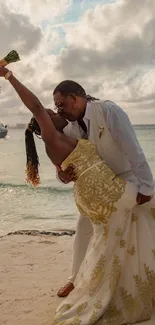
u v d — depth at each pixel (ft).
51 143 11.96
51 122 11.74
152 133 310.04
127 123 12.09
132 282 12.10
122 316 11.86
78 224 13.99
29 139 12.34
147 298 12.12
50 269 17.72
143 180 12.18
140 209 12.48
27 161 12.48
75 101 12.19
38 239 23.77
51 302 14.16
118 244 12.14
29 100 11.41
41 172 85.51
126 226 12.19
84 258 13.23
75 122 12.70
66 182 12.62
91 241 13.12
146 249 12.22
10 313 13.39
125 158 12.44
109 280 12.01
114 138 12.13
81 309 11.86
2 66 11.46
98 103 12.24
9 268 17.97
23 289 15.42
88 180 12.01
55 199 53.47
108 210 12.01
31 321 12.79
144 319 12.04
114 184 11.99
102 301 11.87
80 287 12.37
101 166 12.14
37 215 41.75
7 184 70.69
